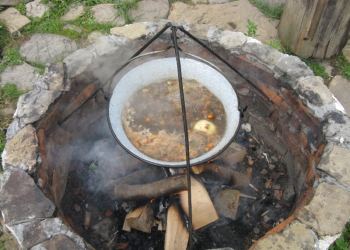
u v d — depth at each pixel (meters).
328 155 1.64
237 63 2.15
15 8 3.21
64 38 3.01
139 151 1.69
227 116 1.82
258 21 3.27
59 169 2.07
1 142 2.55
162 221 2.05
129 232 2.12
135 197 2.00
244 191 2.34
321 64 3.04
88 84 2.14
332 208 1.51
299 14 2.78
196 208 1.87
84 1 3.25
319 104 1.83
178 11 3.29
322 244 1.44
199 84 1.96
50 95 1.87
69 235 1.49
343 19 2.70
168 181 1.93
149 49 2.21
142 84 1.96
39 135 1.78
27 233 1.47
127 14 3.19
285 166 2.43
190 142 1.81
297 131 2.11
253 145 2.55
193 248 2.05
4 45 3.00
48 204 1.53
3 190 1.56
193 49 2.18
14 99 2.75
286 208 2.24
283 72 1.96
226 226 2.17
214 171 2.07
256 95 2.29
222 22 3.25
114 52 2.09
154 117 1.92
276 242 1.45
